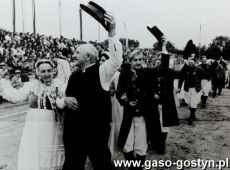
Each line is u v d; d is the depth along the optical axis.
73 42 31.95
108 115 3.75
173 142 6.88
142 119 4.62
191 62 8.93
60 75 5.15
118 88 4.64
